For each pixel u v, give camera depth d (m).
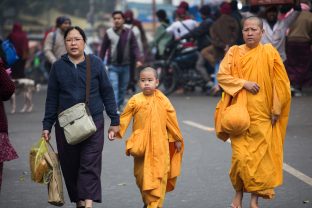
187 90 41.47
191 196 16.61
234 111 14.27
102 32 97.88
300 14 35.12
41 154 14.21
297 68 35.69
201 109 32.72
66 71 14.54
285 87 14.45
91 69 14.61
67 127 14.28
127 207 15.74
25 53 34.66
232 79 14.52
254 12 34.53
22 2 106.12
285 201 15.94
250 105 14.44
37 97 44.03
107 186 17.77
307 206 15.50
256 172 14.31
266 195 14.43
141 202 16.17
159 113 14.48
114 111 14.78
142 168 14.55
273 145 14.53
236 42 35.62
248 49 14.72
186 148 22.61
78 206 14.94
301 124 27.02
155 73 14.64
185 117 29.92
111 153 22.00
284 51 32.12
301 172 18.73
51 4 113.56
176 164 14.71
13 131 27.44
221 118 14.65
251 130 14.41
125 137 25.05
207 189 17.25
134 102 14.59
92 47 76.56
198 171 19.17
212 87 39.12
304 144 22.84
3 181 18.55
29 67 63.09
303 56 35.62
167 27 40.53
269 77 14.43
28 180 18.64
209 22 38.88
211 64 38.00
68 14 119.69
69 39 14.55
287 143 23.08
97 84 14.65
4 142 14.27
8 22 103.69
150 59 43.41
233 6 36.03
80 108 14.34
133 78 34.34
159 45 40.25
